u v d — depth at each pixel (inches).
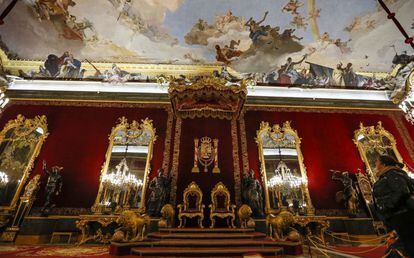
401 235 112.2
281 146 491.5
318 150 486.9
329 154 483.2
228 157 467.5
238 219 401.4
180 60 551.2
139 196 428.1
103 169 438.6
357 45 531.5
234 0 481.4
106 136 478.6
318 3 482.6
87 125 486.0
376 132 513.7
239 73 568.4
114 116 504.4
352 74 570.3
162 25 507.8
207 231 335.0
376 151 494.3
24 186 412.5
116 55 534.9
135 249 250.5
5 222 374.3
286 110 537.0
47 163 435.8
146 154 468.1
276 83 573.9
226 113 459.8
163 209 372.2
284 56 549.6
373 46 531.5
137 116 508.4
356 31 513.0
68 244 359.6
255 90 570.3
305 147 489.4
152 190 404.8
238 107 446.0
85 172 435.2
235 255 242.2
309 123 521.0
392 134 515.8
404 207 112.2
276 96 560.1
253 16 504.1
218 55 548.4
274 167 469.7
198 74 566.3
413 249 107.1
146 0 473.7
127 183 436.5
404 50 528.1
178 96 424.5
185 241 276.4
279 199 436.8
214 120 507.5
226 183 440.5
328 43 530.6
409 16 488.4
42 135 461.7
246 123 514.3
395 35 514.0
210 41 531.2
